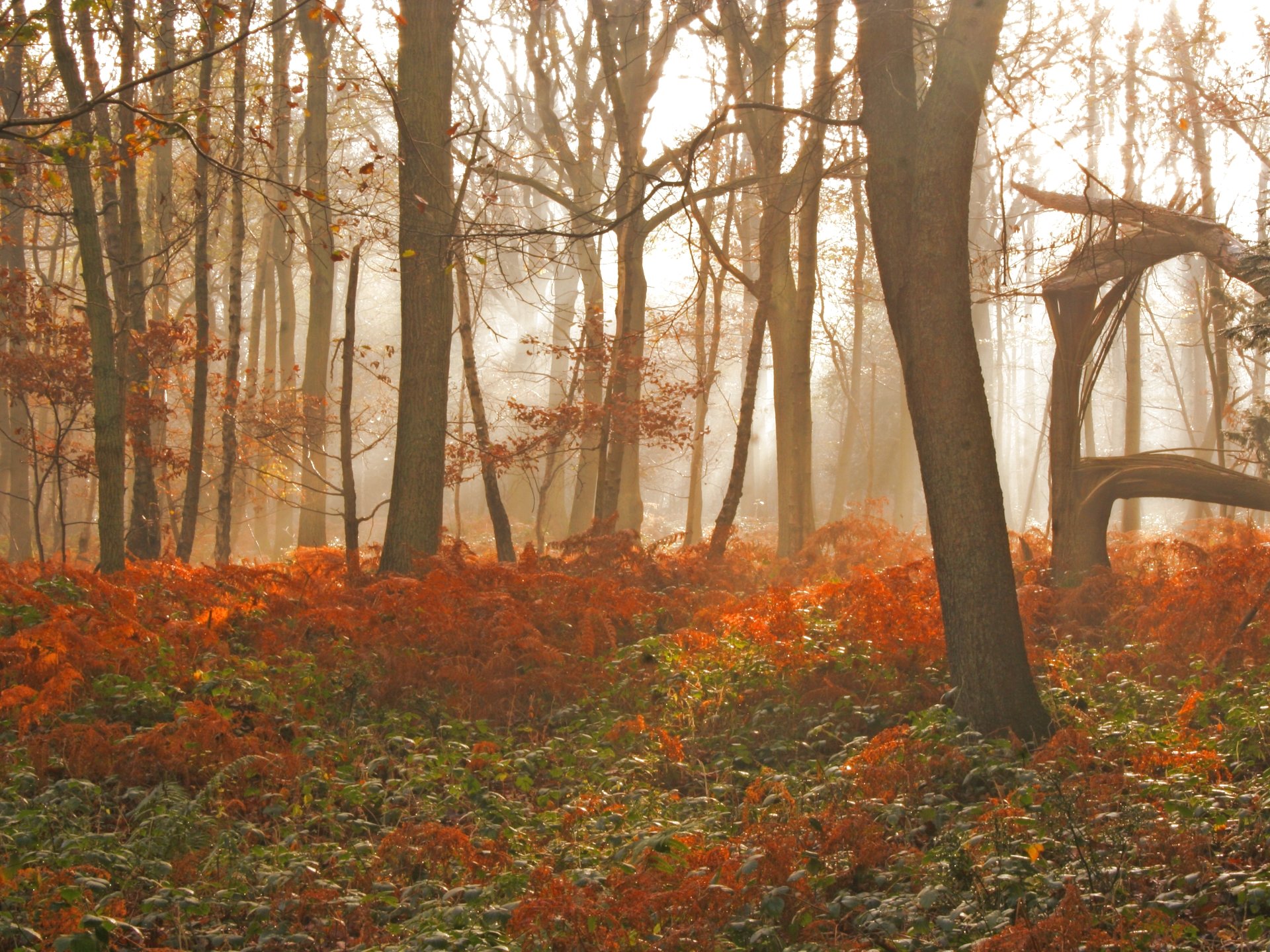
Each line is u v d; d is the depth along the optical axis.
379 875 5.50
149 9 14.12
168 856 5.48
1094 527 12.99
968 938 4.33
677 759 7.43
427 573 11.09
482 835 5.83
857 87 10.59
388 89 9.27
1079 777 5.95
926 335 7.26
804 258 18.61
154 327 13.91
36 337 14.05
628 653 9.85
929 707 8.20
